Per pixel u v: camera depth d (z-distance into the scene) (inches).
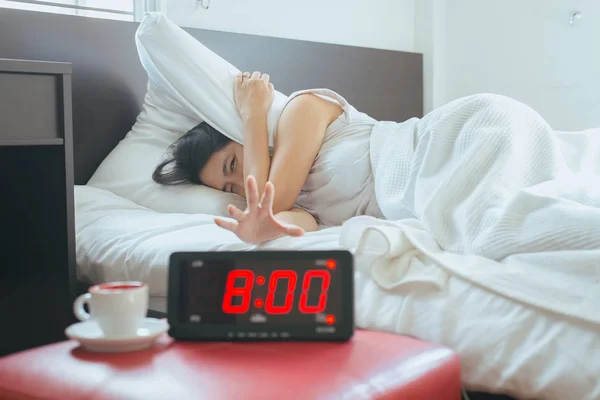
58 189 61.9
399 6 126.0
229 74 76.0
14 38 76.2
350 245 50.9
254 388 30.8
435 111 64.2
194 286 37.7
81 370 33.8
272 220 47.7
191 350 36.0
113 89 83.7
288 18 108.9
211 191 74.1
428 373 35.0
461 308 42.6
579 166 64.8
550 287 41.5
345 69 110.1
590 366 37.0
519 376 39.0
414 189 59.6
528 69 120.6
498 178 53.3
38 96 59.8
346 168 66.9
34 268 64.6
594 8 112.6
